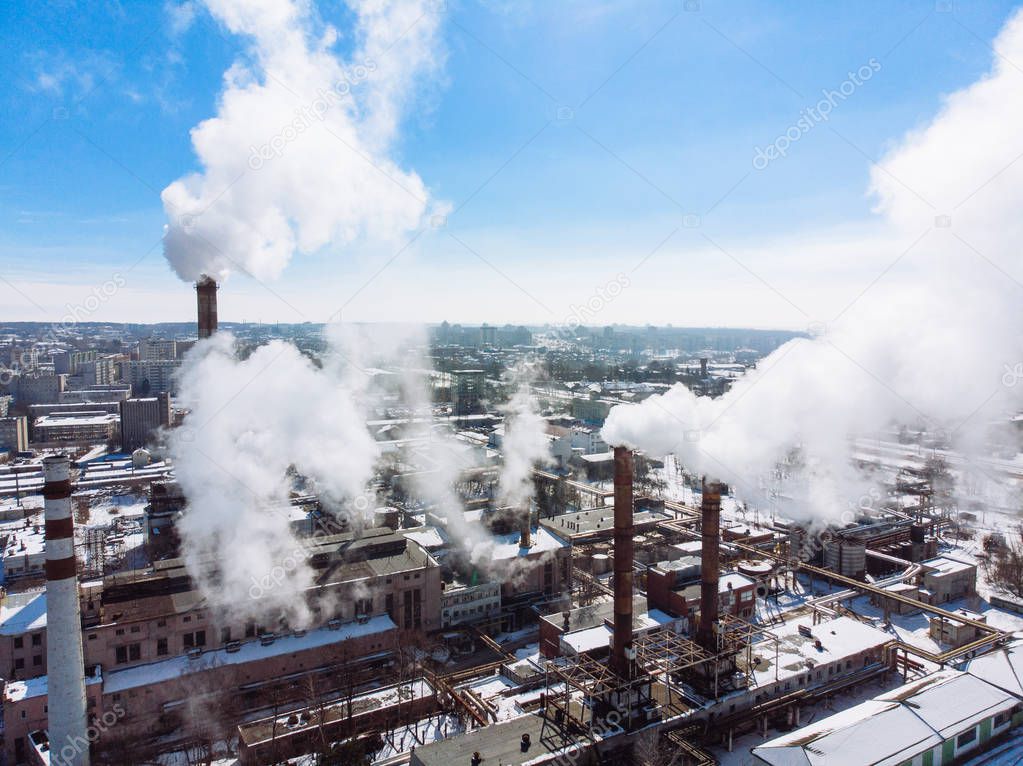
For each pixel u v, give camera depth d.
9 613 84.25
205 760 68.19
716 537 76.25
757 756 60.31
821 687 78.38
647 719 66.94
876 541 127.25
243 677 80.50
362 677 84.50
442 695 78.50
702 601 76.44
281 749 67.44
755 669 78.69
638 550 129.25
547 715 67.12
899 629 101.62
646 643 79.12
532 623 106.81
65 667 63.34
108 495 183.12
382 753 68.62
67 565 63.47
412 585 96.94
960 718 63.59
